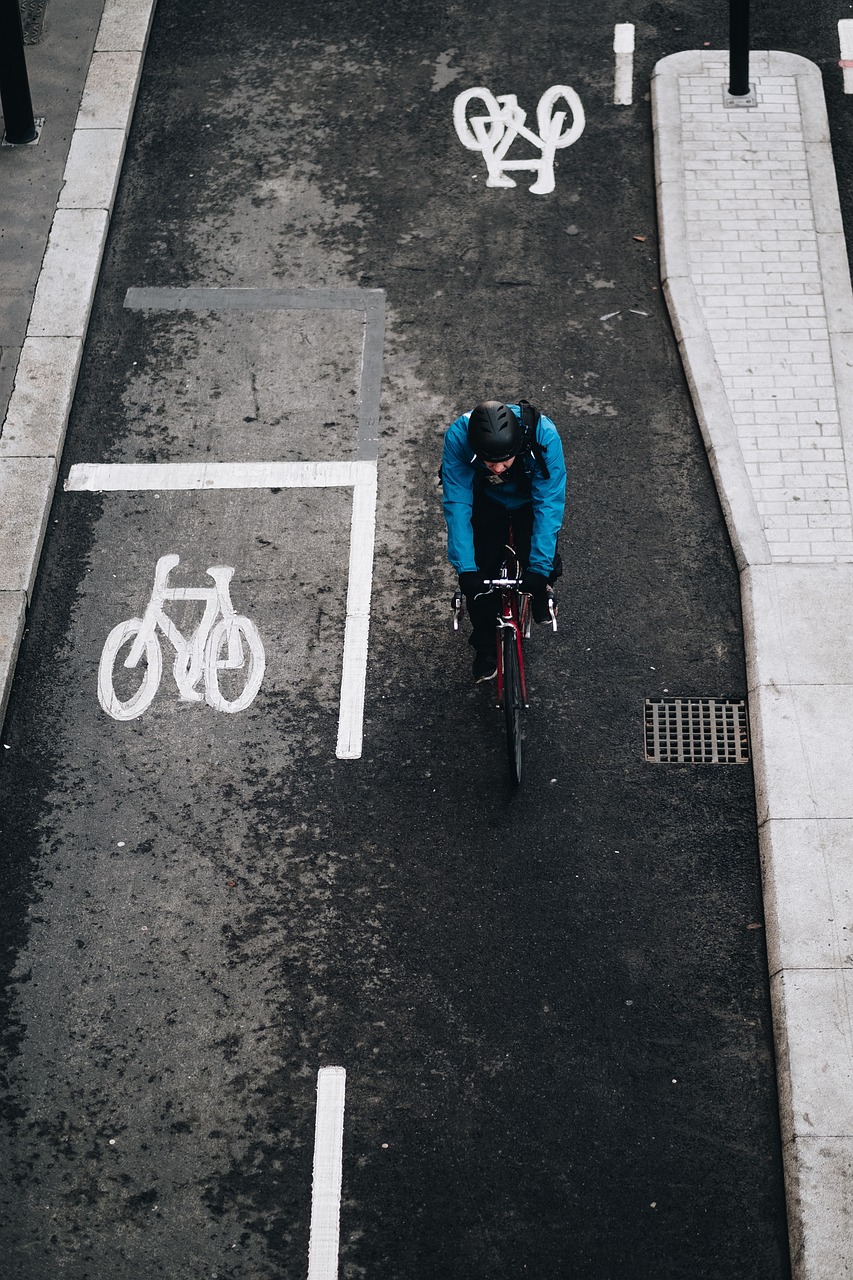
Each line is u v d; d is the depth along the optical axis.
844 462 9.45
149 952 7.47
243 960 7.43
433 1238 6.54
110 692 8.53
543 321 10.49
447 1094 6.95
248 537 9.27
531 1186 6.67
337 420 9.89
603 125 11.97
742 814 7.92
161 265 11.00
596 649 8.65
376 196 11.45
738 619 8.78
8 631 8.68
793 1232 6.42
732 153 11.52
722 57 12.37
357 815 7.98
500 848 7.82
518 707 7.72
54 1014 7.27
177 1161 6.79
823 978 7.12
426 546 9.19
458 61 12.56
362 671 8.59
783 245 10.83
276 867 7.78
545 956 7.41
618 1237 6.52
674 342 10.35
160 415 9.98
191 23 13.05
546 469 7.35
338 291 10.74
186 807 8.02
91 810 8.03
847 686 8.25
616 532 9.22
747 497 9.27
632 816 7.94
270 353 10.34
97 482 9.60
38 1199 6.69
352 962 7.41
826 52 12.45
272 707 8.45
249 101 12.30
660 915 7.55
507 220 11.23
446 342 10.36
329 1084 7.00
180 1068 7.07
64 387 9.98
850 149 11.65
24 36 12.68
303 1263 6.48
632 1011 7.20
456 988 7.30
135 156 11.86
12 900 7.68
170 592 9.00
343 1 13.22
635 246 11.02
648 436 9.76
